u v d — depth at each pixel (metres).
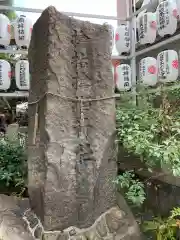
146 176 3.02
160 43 3.61
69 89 2.42
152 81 3.62
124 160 3.20
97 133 2.53
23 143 3.83
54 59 2.33
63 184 2.37
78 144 2.45
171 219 2.54
